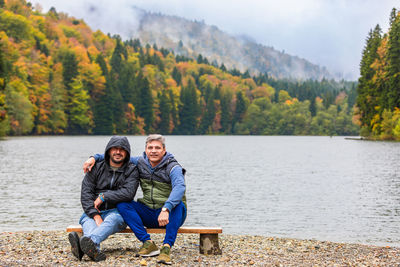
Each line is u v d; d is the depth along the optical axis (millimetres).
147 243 5934
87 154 40062
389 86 79750
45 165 28266
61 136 102438
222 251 6680
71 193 16016
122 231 6070
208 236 6277
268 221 11602
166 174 6055
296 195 16875
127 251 6414
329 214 12703
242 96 178125
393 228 10742
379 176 24891
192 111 160000
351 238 9555
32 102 96938
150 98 140250
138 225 5945
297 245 7590
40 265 5359
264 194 17109
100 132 117500
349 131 170750
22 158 34031
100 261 5645
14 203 13594
